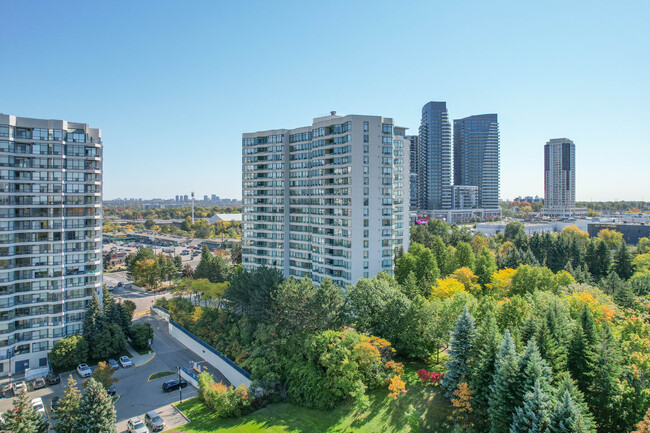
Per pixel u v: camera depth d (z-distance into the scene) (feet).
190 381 283.79
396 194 471.21
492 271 403.95
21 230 299.58
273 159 451.12
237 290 330.54
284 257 445.78
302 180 427.33
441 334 250.78
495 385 171.42
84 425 191.93
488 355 188.44
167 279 578.25
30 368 298.97
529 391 160.56
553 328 212.43
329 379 229.25
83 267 322.14
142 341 339.98
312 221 410.72
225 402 228.22
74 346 296.30
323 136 392.06
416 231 654.12
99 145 333.01
